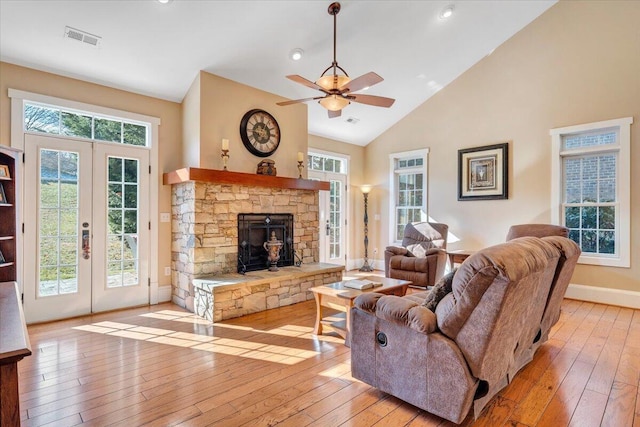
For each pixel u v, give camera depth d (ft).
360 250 23.27
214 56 13.00
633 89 13.53
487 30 15.66
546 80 15.62
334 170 21.85
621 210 13.88
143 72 12.89
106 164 12.94
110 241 13.07
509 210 16.75
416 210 20.80
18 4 9.53
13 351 3.73
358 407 6.70
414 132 20.53
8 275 9.40
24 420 6.21
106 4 10.05
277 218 15.55
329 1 11.69
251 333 10.73
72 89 12.10
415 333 6.33
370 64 15.79
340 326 10.35
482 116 17.67
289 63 14.39
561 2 15.16
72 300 12.21
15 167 9.52
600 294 14.37
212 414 6.43
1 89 10.80
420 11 13.37
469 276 5.54
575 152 14.99
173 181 13.55
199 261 12.98
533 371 8.25
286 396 7.08
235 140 14.56
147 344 9.80
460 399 5.75
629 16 13.60
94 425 6.09
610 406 6.76
